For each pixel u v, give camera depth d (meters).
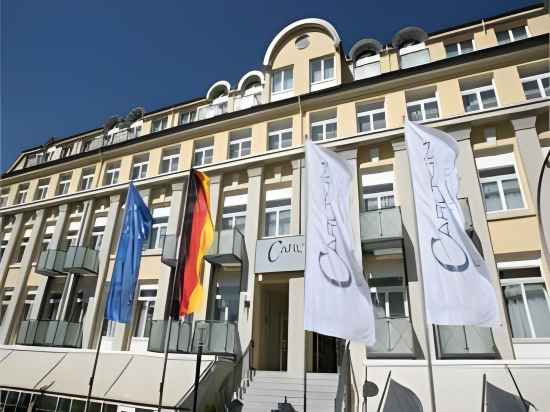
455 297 8.43
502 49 13.65
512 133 12.85
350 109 15.52
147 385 12.14
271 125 17.05
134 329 15.88
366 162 14.55
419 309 11.52
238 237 14.73
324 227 9.61
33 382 13.95
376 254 13.12
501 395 9.20
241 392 11.88
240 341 13.34
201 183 13.41
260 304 14.33
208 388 12.01
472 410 9.17
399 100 14.78
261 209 15.55
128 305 12.83
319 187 10.15
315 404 10.88
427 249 9.06
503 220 11.83
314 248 9.37
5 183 23.91
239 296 14.48
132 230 13.67
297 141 15.85
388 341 11.09
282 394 11.43
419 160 10.08
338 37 17.45
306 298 8.83
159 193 18.33
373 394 10.20
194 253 12.45
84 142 24.20
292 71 18.09
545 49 13.21
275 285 14.59
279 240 14.24
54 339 16.06
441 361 10.35
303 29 18.55
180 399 11.02
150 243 17.36
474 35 16.03
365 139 14.59
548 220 11.27
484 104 13.71
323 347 14.39
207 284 14.84
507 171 12.59
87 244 19.11
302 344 12.59
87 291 17.69
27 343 16.55
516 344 10.50
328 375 12.15
